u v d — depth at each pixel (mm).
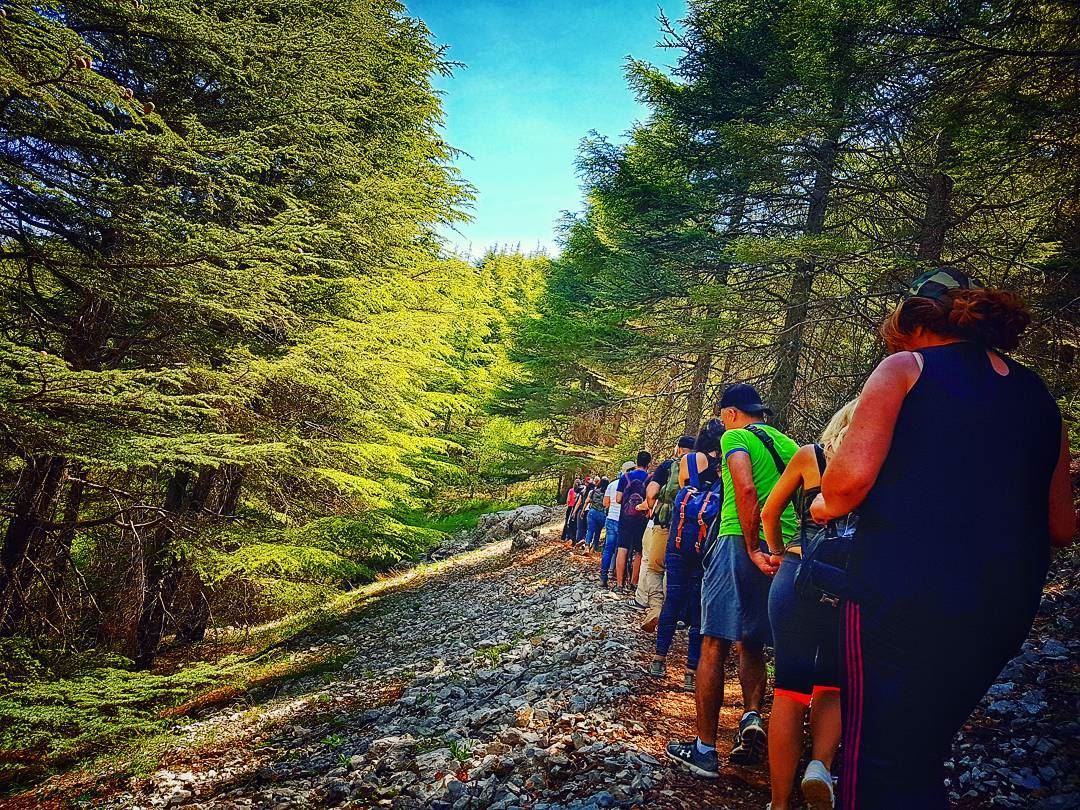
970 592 1455
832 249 9680
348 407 11945
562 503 31234
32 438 6348
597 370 20172
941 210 9023
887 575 1529
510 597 12641
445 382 22094
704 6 15719
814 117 10055
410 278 14781
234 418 10648
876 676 1542
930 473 1546
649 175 15992
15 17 5578
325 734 6516
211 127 9789
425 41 16297
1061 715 3482
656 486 7102
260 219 11148
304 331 10969
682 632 7500
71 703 6926
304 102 10234
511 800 3543
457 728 5195
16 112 6664
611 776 3572
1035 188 7816
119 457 6652
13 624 8547
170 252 7828
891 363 1690
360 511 13000
